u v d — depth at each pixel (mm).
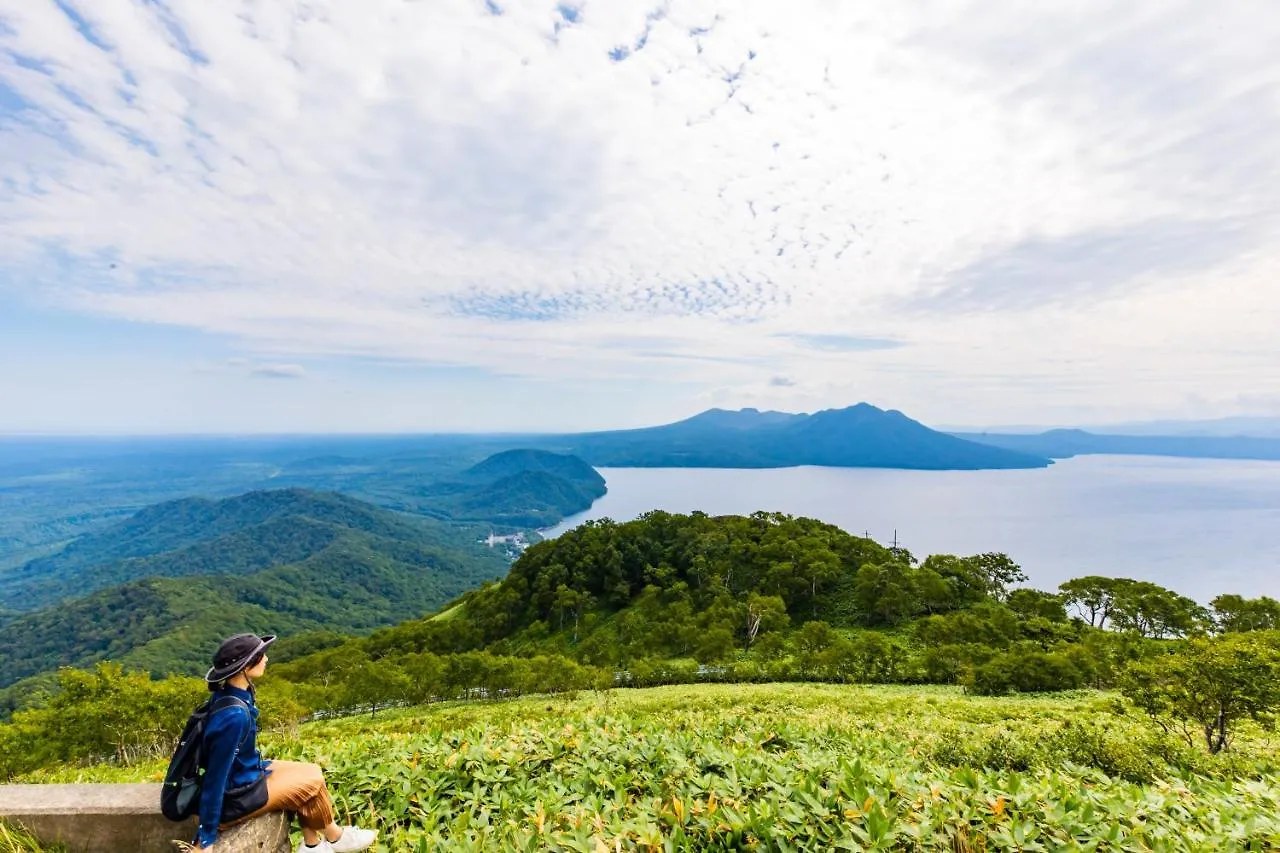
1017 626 63656
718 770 7785
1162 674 20125
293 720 47812
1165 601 72188
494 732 9359
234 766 4898
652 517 120312
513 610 110875
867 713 31531
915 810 6391
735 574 95250
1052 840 5863
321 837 5500
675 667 61656
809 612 83438
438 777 7555
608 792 7414
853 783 6590
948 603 77062
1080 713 30000
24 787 5340
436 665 61625
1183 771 9195
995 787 7004
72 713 37625
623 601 100375
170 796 4691
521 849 5555
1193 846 5754
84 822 5016
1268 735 20688
